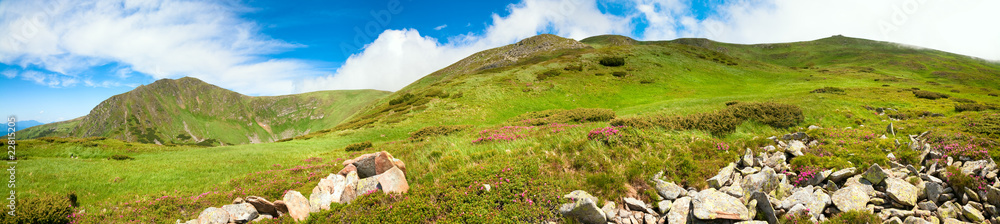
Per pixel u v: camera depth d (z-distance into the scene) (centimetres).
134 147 3184
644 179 1055
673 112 3675
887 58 12925
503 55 14025
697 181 1051
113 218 1166
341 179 1046
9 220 1018
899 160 1142
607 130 1427
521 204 891
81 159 2506
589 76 7038
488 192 948
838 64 13612
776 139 1387
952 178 889
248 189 1528
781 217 854
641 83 6675
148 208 1268
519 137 1744
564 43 13825
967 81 8512
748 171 1091
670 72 7500
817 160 1099
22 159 2341
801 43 18088
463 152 1533
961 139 1192
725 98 4541
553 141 1459
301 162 2436
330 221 862
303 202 959
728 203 838
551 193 927
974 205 801
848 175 992
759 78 7575
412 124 4778
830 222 824
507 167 1122
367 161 1155
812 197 896
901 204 850
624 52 9275
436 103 5841
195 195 1497
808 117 2230
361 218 852
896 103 3152
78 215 1156
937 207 836
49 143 2859
